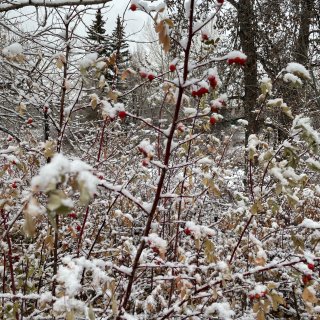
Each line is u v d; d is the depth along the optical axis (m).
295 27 8.70
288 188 2.29
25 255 2.82
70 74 3.68
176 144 2.06
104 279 1.86
